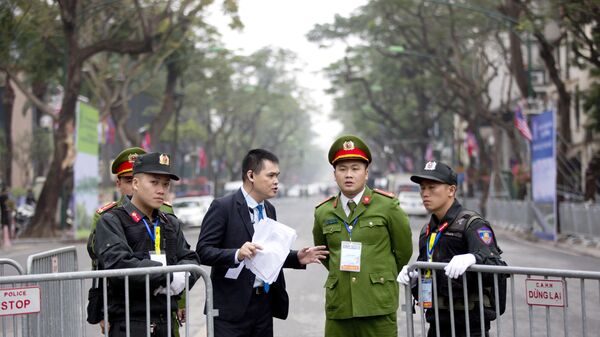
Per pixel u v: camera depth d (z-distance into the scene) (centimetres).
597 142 3412
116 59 3769
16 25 2378
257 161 557
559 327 868
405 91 5250
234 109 5816
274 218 580
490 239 502
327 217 552
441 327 519
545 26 2350
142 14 2661
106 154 3950
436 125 5294
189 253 530
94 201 2756
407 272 516
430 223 534
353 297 531
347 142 544
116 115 3428
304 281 1307
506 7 2589
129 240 499
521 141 3547
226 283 546
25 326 523
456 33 3425
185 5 2808
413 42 3834
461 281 505
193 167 6481
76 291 629
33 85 3244
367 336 538
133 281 486
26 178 3891
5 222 2270
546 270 476
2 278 473
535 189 2330
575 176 2653
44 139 3988
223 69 4194
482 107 3250
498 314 482
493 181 3731
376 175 8200
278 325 927
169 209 674
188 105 5272
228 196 565
